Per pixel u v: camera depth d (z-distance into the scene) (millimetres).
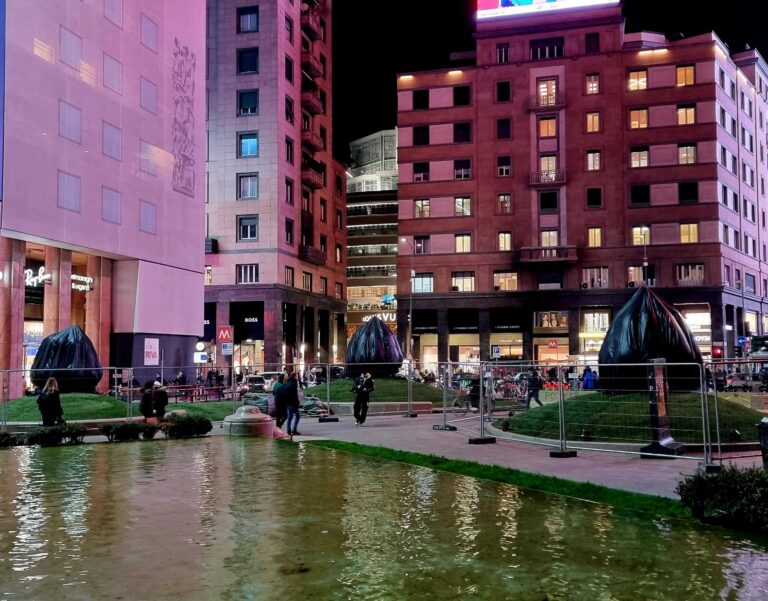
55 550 6836
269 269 63625
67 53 36125
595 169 62531
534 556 6434
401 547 6820
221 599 5328
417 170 66125
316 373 51188
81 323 49594
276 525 7859
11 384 33375
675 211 61031
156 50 44375
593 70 63125
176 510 8781
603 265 61781
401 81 66875
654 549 6656
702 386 11484
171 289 45188
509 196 64000
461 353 65500
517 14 64875
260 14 65312
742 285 66062
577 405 16719
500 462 13148
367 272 97312
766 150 78312
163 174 44656
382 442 17109
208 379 37531
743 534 7238
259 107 64812
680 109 61875
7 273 33562
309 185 72375
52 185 34750
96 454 15195
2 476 11859
